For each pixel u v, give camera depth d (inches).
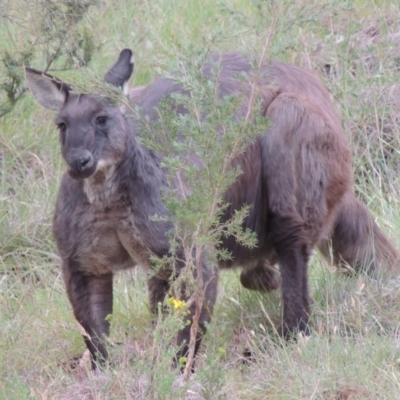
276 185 709.3
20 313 755.4
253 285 776.9
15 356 689.0
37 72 665.6
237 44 995.3
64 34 850.1
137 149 651.5
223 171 592.1
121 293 796.0
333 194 732.7
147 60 1045.8
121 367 621.6
